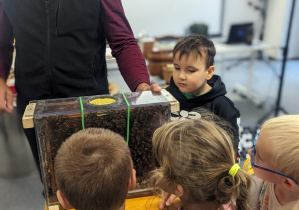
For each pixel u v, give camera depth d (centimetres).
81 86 109
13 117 202
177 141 74
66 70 104
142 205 90
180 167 72
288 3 496
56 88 107
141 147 86
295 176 74
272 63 511
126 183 67
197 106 118
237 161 112
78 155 64
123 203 69
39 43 101
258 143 81
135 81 101
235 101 360
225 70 474
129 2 464
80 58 105
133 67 104
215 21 539
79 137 68
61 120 77
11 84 175
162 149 76
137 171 89
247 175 76
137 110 81
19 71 108
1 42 112
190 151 72
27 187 217
